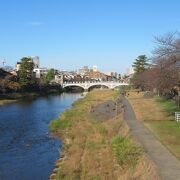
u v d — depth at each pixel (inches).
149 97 4667.8
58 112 3553.2
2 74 6619.1
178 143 1486.2
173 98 3612.2
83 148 1654.8
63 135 2160.4
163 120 2256.4
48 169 1417.3
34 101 5211.6
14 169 1425.9
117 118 2448.3
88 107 3612.2
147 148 1387.8
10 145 1904.5
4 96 5570.9
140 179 1045.8
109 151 1498.5
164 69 2144.4
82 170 1279.5
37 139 2065.7
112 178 1153.4
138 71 7126.0
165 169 1082.7
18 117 3129.9
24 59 6761.8
